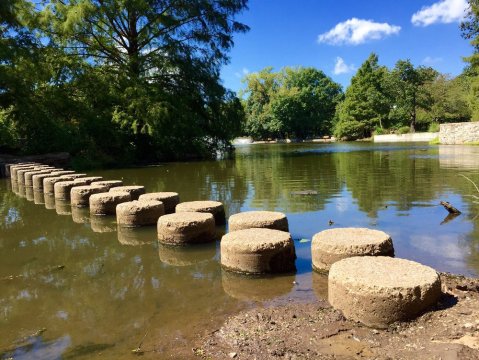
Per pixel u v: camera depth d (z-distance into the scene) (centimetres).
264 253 535
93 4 2531
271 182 1430
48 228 871
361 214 843
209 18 2738
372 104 6269
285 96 7125
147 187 1434
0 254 693
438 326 361
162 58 2711
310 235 711
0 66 2372
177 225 684
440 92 5622
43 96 2597
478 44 3453
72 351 374
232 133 3097
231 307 445
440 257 557
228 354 350
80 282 548
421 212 828
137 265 606
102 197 964
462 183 1172
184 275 555
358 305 385
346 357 332
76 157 2492
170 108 2605
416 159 2039
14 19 2391
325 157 2566
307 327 384
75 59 2658
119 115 2550
